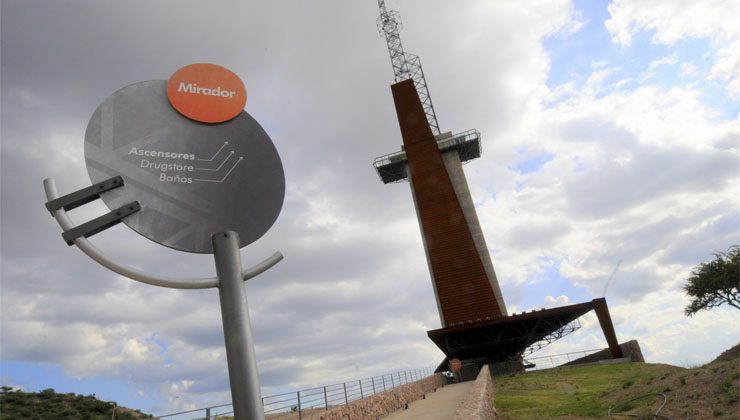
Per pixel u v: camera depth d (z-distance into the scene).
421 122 72.75
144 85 6.68
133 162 6.11
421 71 80.56
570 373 41.41
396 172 79.56
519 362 53.97
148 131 6.39
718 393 16.03
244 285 5.92
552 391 32.28
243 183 6.82
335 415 17.45
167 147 6.43
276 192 7.12
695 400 16.70
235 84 7.35
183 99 6.84
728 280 41.56
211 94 7.09
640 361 48.75
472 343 58.91
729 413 14.20
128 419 36.72
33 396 37.28
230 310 5.66
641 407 19.05
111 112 6.24
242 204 6.68
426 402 27.64
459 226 65.69
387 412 23.55
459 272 63.19
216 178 6.62
